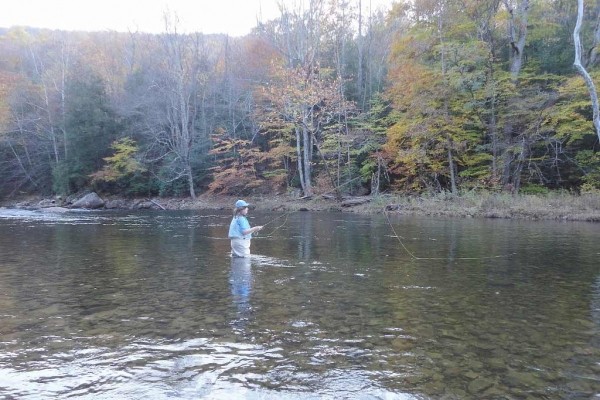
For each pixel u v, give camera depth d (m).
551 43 26.19
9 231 15.27
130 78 42.97
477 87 23.14
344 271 7.62
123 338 4.29
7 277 7.25
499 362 3.68
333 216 21.41
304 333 4.41
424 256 9.21
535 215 18.69
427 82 24.14
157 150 38.69
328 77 33.47
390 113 29.20
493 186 23.03
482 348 4.00
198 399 3.05
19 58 50.88
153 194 38.31
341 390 3.18
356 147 30.50
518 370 3.52
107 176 36.47
